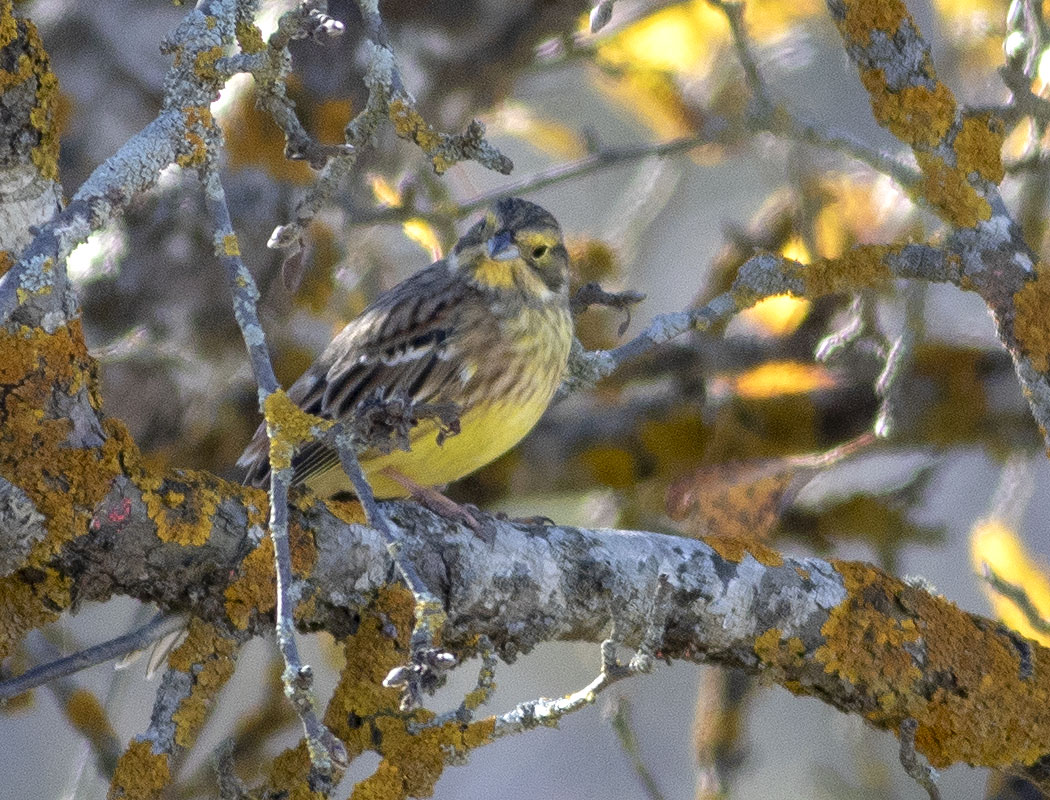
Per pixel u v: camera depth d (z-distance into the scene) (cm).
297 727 1052
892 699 834
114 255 1192
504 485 1310
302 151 729
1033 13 930
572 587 803
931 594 854
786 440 1278
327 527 751
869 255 867
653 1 1291
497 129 1403
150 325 1194
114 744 1011
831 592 833
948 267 859
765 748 1501
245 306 657
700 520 1247
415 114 720
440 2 1266
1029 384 849
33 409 696
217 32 689
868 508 1288
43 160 701
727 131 1129
